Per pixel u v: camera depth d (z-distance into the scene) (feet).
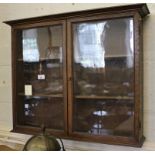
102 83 5.96
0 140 7.79
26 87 6.77
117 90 5.77
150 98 5.95
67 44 5.89
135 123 5.32
